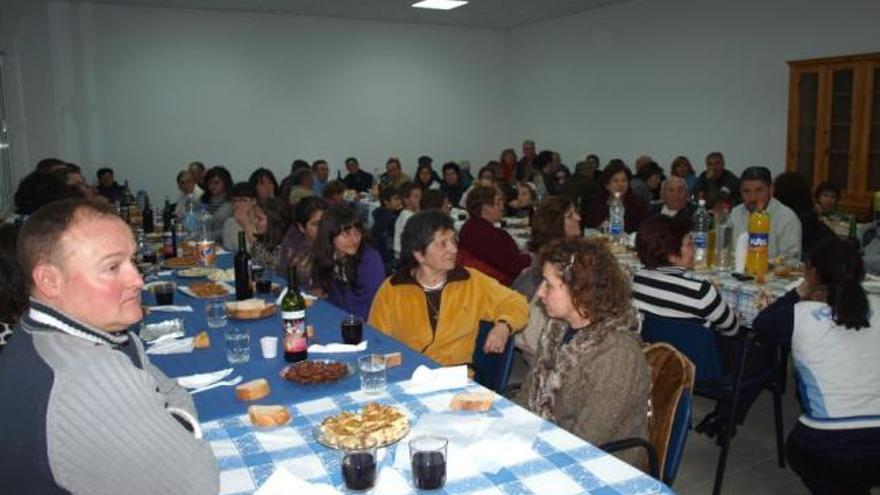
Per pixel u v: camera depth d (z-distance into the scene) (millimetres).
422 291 2348
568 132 9891
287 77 9414
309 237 3188
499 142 11023
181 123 8891
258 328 2293
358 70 9844
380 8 8867
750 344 2555
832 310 1978
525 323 2258
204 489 1033
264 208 4176
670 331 2512
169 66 8742
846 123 6422
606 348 1571
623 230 4637
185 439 1038
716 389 2688
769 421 3238
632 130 8852
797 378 2111
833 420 1948
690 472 2787
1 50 7695
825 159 6582
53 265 1012
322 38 9555
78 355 979
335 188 5363
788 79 6965
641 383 1576
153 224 5418
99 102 8438
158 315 2490
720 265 3303
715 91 7742
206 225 4945
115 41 8438
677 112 8219
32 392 923
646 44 8508
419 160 9383
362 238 2838
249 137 9289
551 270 1640
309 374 1700
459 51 10531
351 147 9953
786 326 2082
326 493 1133
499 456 1255
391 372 1778
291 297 1917
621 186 4977
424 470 1146
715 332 2730
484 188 3740
